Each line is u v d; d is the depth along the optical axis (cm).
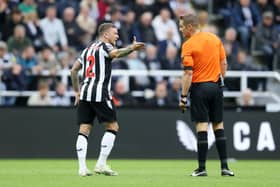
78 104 3694
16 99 6116
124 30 6669
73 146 5600
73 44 6700
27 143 5581
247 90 6200
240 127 5725
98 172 3684
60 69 6262
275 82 7206
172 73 6206
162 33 6869
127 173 3922
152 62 6469
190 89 3584
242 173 4028
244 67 6719
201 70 3550
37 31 6575
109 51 3550
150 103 6144
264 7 7544
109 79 3597
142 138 5644
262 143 5738
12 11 6556
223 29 7712
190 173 3956
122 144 5622
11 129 5581
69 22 6712
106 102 3584
